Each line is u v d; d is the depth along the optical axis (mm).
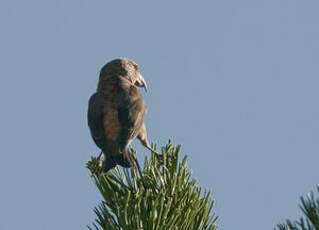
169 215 6414
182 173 6863
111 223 6152
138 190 6496
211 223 6215
